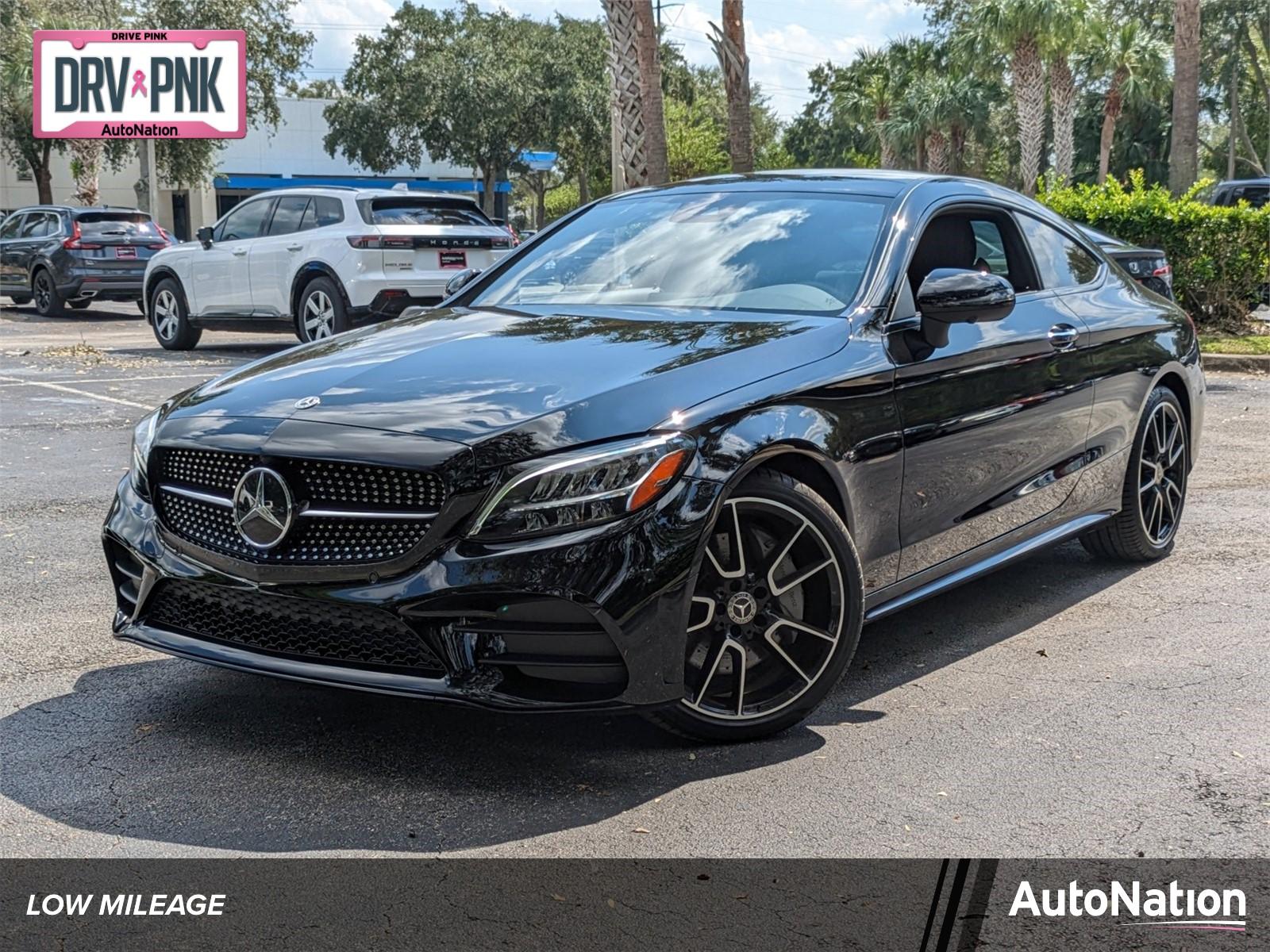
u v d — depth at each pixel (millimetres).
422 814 3084
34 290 20672
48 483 7059
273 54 39750
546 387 3322
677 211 4680
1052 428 4602
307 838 2963
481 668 3100
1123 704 3850
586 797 3180
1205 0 47812
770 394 3445
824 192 4520
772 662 3539
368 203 12727
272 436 3285
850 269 4082
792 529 3469
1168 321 5516
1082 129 53938
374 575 3133
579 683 3170
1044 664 4227
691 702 3369
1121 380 5027
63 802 3150
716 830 3006
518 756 3430
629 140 16297
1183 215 14375
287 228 13359
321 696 3885
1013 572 5430
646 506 3121
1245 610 4828
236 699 3865
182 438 3449
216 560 3346
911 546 3961
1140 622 4691
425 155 53500
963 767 3377
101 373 12266
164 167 40312
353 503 3193
